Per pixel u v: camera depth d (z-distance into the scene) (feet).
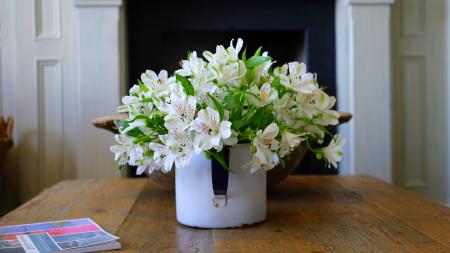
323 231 3.08
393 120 9.75
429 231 3.04
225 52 2.98
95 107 8.95
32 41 9.27
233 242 2.86
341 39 9.45
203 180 3.14
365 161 9.25
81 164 8.96
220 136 2.73
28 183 9.34
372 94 9.23
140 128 3.10
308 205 3.95
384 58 9.22
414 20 9.77
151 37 9.48
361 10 9.16
